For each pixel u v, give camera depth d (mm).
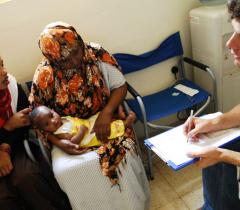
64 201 1658
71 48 1566
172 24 2215
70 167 1492
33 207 1596
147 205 1750
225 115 1246
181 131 1276
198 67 2141
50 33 1560
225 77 2105
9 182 1555
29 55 1925
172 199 1818
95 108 1755
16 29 1832
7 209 1512
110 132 1611
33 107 1710
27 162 1621
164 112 1907
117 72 1769
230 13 921
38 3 1811
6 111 1697
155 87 2355
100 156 1521
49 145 1691
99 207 1586
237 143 1203
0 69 1602
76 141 1576
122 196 1560
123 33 2090
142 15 2092
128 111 1791
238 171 1088
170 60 2312
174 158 1114
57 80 1676
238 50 977
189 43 2338
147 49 2213
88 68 1687
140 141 2385
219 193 1239
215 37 1951
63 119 1664
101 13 1974
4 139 1694
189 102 1960
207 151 1066
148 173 2041
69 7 1884
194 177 1950
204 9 2049
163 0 2107
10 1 1755
